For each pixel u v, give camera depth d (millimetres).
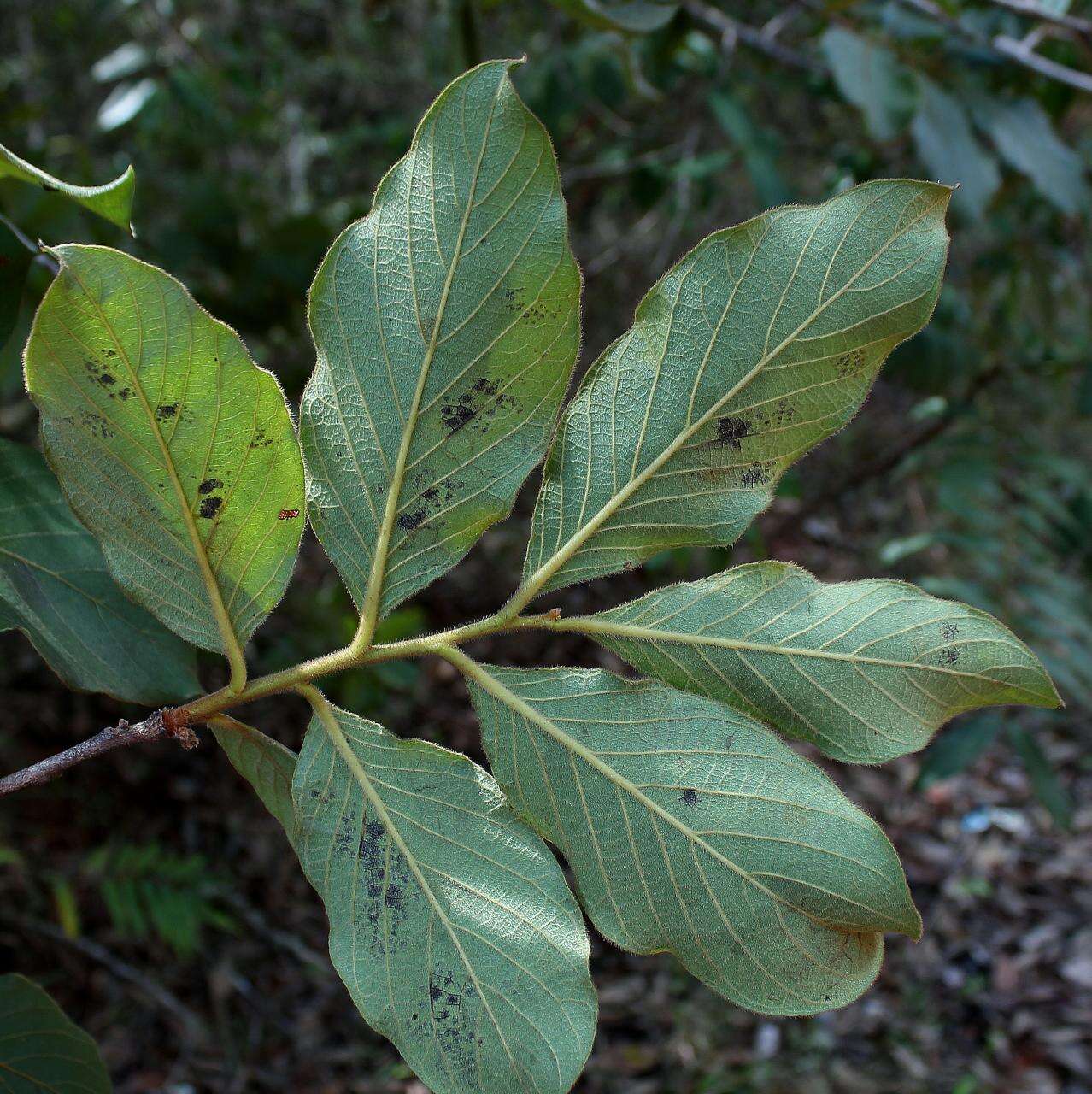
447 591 1781
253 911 1521
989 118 817
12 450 355
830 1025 1557
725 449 296
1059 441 1384
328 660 299
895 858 284
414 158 290
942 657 291
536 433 297
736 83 1319
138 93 1513
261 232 978
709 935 289
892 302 288
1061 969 1629
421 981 290
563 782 294
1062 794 981
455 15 985
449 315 292
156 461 286
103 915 1440
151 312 272
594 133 1509
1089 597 1082
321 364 294
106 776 1543
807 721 295
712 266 292
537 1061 285
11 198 520
